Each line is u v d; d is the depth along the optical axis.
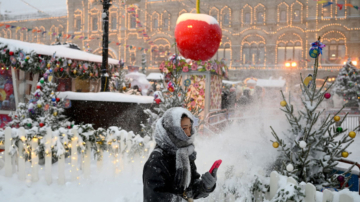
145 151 4.56
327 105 15.18
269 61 33.78
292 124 3.05
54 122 5.75
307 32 32.44
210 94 9.75
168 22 36.28
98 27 37.69
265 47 33.97
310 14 32.38
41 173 4.73
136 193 3.97
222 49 35.81
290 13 33.03
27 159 4.91
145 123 6.28
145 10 36.72
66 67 7.09
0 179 4.38
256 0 33.97
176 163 1.81
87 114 6.58
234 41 34.97
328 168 2.85
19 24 40.97
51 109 5.76
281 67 32.94
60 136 4.40
